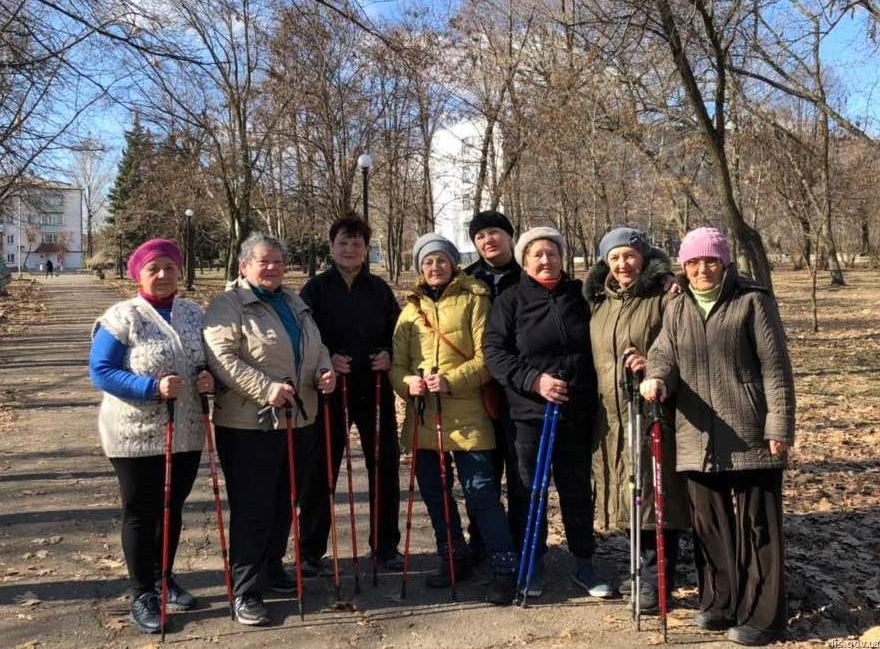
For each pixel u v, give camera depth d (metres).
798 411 8.98
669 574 3.93
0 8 5.86
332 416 4.43
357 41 11.75
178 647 3.52
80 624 3.75
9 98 7.65
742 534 3.60
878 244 42.34
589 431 4.15
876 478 6.32
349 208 22.83
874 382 10.86
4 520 5.26
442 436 4.12
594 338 4.03
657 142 13.46
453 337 4.16
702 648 3.50
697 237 3.60
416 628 3.74
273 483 3.85
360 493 5.88
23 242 80.25
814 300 16.94
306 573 4.37
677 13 8.34
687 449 3.62
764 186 19.81
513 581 4.04
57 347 15.85
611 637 3.62
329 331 4.42
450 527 4.11
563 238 4.16
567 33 12.15
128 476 3.63
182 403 3.71
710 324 3.60
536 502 3.99
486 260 4.51
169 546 3.75
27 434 7.93
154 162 25.25
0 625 3.73
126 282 46.66
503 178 19.94
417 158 29.05
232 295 3.89
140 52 5.84
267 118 20.12
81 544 4.83
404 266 54.41
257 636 3.64
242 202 26.53
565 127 15.01
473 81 19.92
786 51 10.44
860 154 17.03
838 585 4.17
